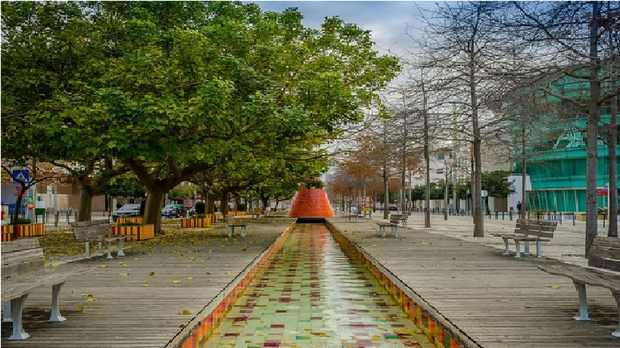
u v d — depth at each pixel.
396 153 25.66
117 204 68.25
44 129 16.00
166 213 54.66
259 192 51.78
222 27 17.45
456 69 17.53
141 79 16.25
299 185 45.56
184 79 16.78
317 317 8.94
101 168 25.84
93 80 17.08
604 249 7.70
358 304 10.05
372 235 22.23
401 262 12.88
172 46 17.55
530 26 10.75
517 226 15.96
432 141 29.33
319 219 44.88
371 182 66.12
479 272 11.14
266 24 18.39
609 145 14.87
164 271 11.27
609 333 6.25
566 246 17.98
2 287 6.15
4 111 17.05
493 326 6.55
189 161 20.34
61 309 7.55
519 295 8.56
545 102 14.40
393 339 7.55
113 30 18.58
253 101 15.51
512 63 12.36
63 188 67.38
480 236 21.95
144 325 6.59
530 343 5.82
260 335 7.75
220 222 37.59
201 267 11.91
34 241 8.00
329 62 19.23
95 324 6.66
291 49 19.56
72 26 18.20
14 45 18.11
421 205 95.62
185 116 15.05
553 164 62.09
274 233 23.45
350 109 18.11
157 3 18.89
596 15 9.94
